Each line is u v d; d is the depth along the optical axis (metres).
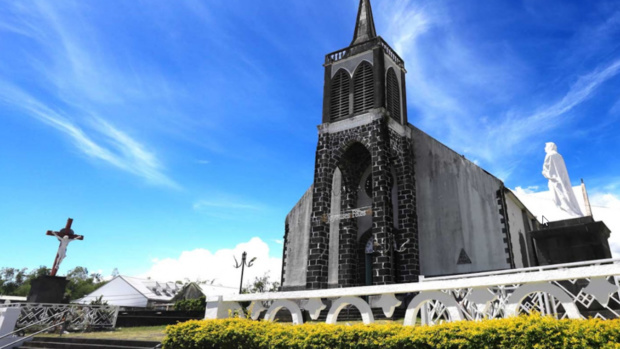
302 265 27.34
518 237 23.52
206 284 57.97
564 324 5.62
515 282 6.57
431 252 23.12
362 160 27.67
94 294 58.28
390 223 22.70
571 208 13.14
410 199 24.38
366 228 25.98
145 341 13.50
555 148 14.07
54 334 18.64
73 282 81.25
